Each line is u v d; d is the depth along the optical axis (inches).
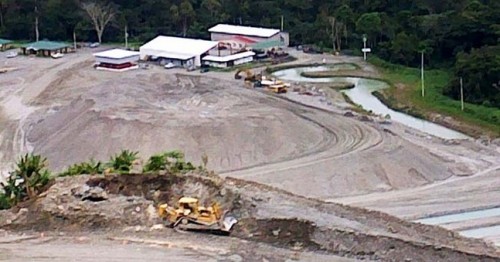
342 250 674.2
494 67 2384.4
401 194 1438.2
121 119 1785.2
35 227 713.6
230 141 1695.4
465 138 1979.6
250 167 1592.0
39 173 816.9
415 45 2913.4
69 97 2308.1
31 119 2050.9
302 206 754.8
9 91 2421.3
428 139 1886.1
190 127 1736.0
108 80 2454.5
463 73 2440.9
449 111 2255.2
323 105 2198.6
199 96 2130.9
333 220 719.1
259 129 1744.6
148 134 1720.0
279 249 673.0
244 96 2208.4
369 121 2012.8
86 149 1697.8
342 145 1710.1
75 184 777.6
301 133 1763.0
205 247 670.5
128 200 746.8
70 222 714.8
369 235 684.1
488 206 1353.3
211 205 729.6
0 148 1786.4
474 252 697.0
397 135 1836.9
